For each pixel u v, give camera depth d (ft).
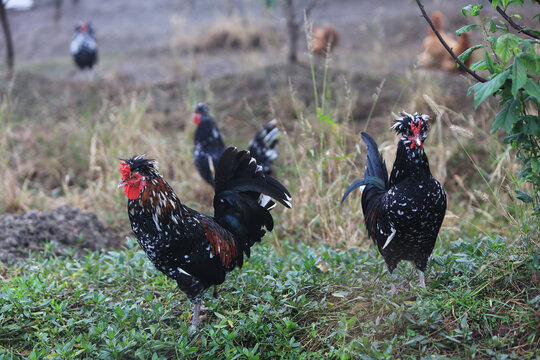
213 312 14.66
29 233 20.18
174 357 13.12
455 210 22.72
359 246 19.20
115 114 33.27
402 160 12.77
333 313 13.88
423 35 50.37
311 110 32.22
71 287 16.22
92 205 25.41
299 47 49.34
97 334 13.26
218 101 35.83
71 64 51.96
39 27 67.00
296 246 20.13
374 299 13.34
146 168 12.85
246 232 15.07
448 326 12.34
